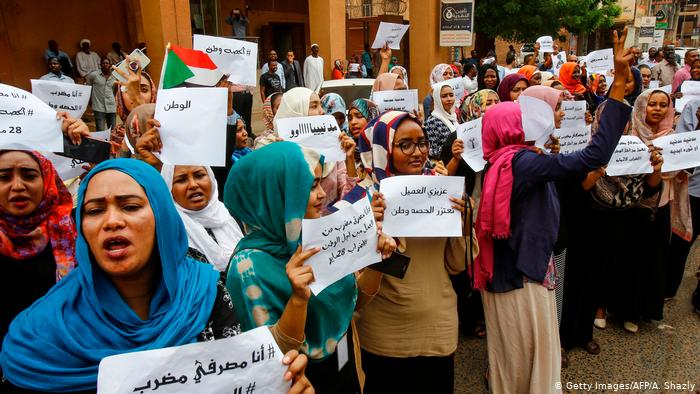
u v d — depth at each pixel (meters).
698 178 4.32
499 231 2.64
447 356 2.46
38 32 11.34
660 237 3.86
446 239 2.46
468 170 3.37
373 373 2.50
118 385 1.19
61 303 1.37
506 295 2.77
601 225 3.50
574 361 3.61
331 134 3.09
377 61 22.41
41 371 1.30
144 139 2.29
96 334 1.35
